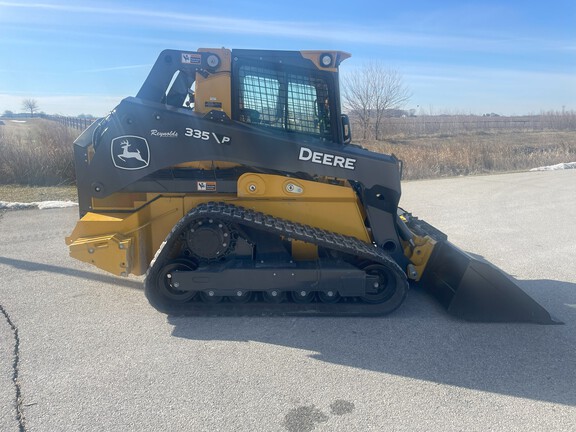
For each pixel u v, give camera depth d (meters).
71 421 2.80
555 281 5.52
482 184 13.81
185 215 4.29
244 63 4.41
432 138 35.22
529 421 2.86
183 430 2.74
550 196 11.64
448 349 3.77
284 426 2.79
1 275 5.38
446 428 2.79
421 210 9.76
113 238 4.31
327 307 4.34
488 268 4.29
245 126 4.34
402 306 4.63
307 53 4.42
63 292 4.90
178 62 4.36
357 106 35.41
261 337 3.93
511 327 4.19
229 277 4.17
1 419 2.80
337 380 3.29
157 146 4.28
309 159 4.30
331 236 4.32
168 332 4.00
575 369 3.47
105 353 3.62
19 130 26.00
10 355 3.57
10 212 8.85
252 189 4.42
